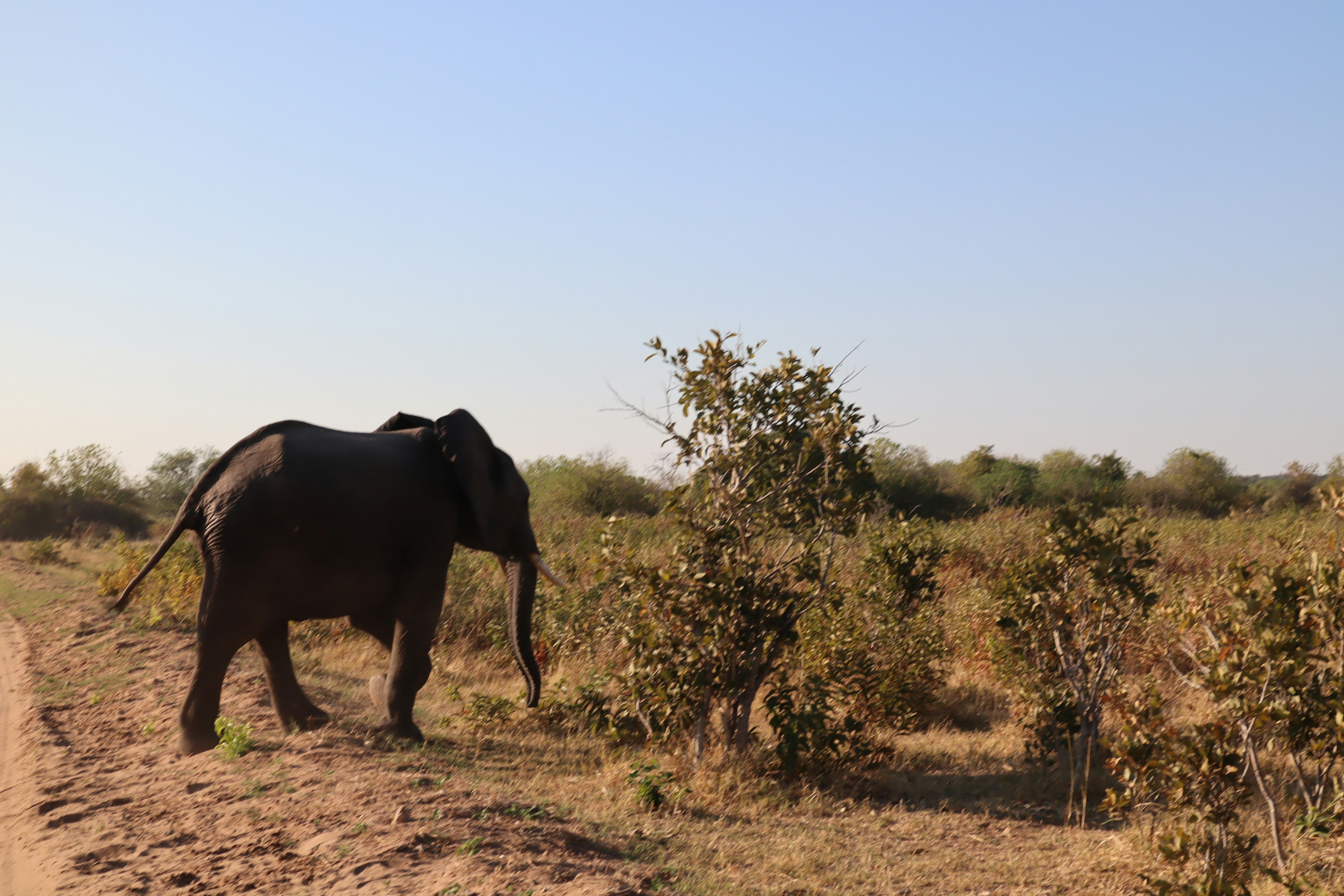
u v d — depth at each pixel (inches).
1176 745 230.5
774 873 232.2
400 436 365.7
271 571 321.7
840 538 512.1
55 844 248.1
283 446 330.3
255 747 319.0
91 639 579.5
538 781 314.2
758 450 346.9
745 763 324.2
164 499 2942.9
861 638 386.6
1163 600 410.6
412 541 351.3
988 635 457.7
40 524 1959.9
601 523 661.3
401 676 352.2
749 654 335.6
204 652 317.1
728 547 338.6
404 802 250.1
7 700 448.5
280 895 202.4
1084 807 288.5
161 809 269.0
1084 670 331.6
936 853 259.9
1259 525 722.2
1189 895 200.1
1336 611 243.9
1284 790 284.2
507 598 534.0
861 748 343.6
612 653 467.2
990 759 362.9
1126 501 1441.9
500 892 188.9
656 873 217.0
